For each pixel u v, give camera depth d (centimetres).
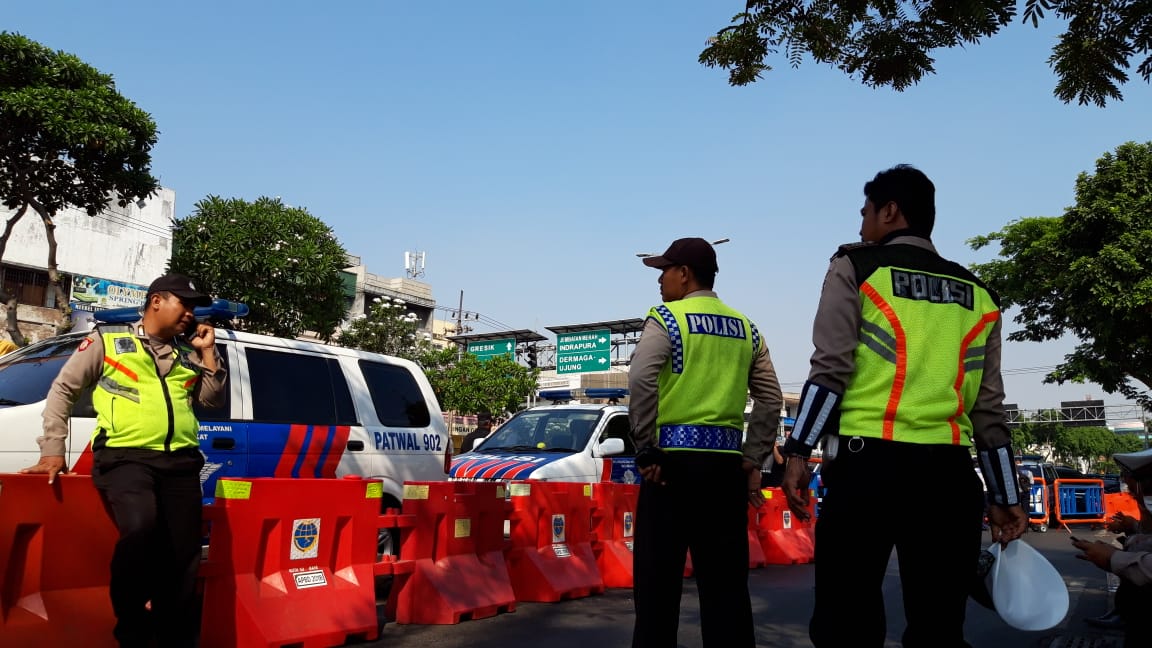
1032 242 2533
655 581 329
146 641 400
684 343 342
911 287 269
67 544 398
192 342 432
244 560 468
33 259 2819
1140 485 468
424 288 4975
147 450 398
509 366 3956
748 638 336
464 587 605
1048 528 1848
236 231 2183
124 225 3078
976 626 654
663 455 332
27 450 509
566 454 936
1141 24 426
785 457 269
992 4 407
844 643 256
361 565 538
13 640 371
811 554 1105
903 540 262
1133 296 2161
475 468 909
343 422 689
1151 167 2291
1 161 1496
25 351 607
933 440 257
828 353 263
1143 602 407
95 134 1477
